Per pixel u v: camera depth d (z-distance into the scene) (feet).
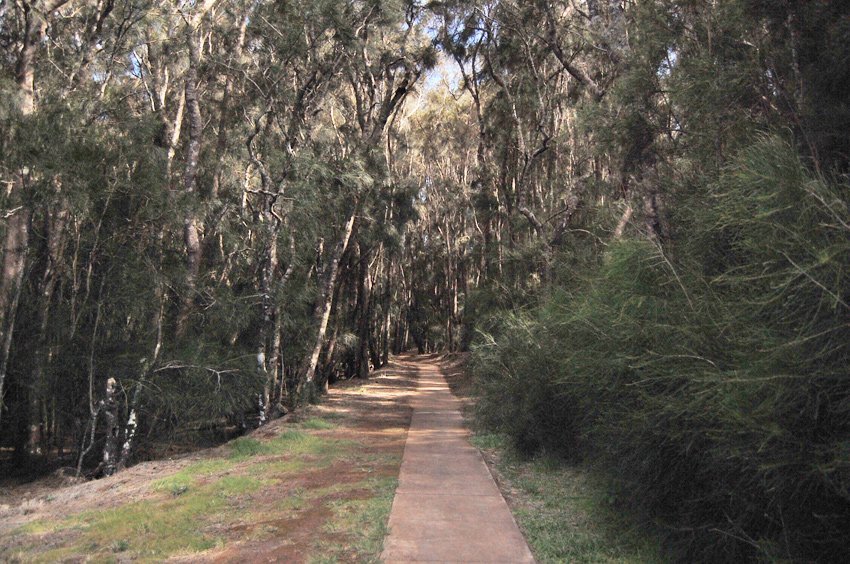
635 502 18.35
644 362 16.10
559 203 57.06
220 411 43.83
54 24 52.13
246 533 20.22
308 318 65.26
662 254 17.88
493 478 28.27
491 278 61.87
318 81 56.85
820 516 11.91
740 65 20.13
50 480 41.83
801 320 11.76
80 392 44.73
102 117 45.78
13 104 37.52
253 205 65.82
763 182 13.04
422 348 219.20
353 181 56.95
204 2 49.39
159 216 42.27
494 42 61.00
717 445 13.82
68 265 46.75
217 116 65.98
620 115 27.45
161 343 43.47
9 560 18.84
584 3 50.52
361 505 23.31
